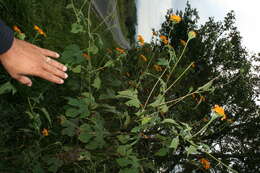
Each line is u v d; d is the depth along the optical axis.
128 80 3.31
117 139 2.01
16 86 2.01
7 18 2.45
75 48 1.76
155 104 1.78
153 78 3.43
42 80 2.19
